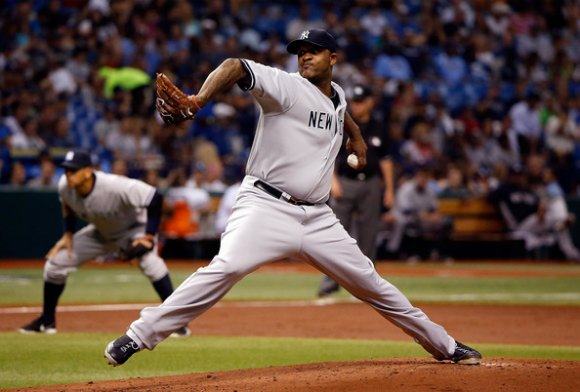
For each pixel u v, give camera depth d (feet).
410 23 299.58
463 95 280.72
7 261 203.82
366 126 134.51
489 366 63.26
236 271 59.21
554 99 288.10
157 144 222.89
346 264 62.54
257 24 275.59
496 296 148.77
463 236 244.63
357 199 134.31
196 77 233.76
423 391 55.01
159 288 97.96
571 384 56.90
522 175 246.88
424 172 229.45
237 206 61.26
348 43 271.28
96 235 99.09
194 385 60.39
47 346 87.20
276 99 58.90
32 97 213.05
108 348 57.93
